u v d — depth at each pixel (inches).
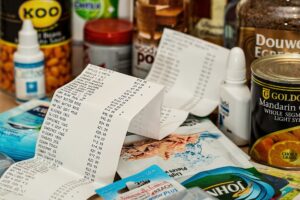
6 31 28.8
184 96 27.8
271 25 24.7
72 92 23.1
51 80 29.6
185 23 28.7
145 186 21.2
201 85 28.0
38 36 28.7
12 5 28.2
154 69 28.6
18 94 28.4
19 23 28.4
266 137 23.3
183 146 24.1
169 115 25.8
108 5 30.8
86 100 22.7
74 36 31.4
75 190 21.4
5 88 30.0
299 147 23.0
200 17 29.6
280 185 21.9
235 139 25.3
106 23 30.3
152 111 23.6
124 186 21.3
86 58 29.8
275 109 22.7
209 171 22.5
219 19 29.3
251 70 23.8
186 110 26.8
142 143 24.3
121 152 23.4
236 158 23.5
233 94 24.8
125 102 22.5
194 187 21.2
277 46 24.9
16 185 21.7
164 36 28.4
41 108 26.5
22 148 23.8
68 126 22.8
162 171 22.1
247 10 25.3
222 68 27.8
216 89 27.8
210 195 20.9
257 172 22.6
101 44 29.1
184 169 22.6
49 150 23.1
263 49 25.2
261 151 23.6
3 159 23.4
